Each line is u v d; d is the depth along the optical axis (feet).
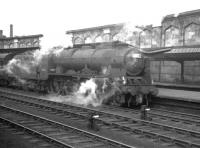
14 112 43.09
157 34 79.36
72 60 60.70
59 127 33.63
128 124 36.60
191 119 40.73
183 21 72.49
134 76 52.70
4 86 91.09
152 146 27.45
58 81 64.95
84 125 35.68
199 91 63.05
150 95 54.34
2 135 30.25
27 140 28.53
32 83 75.00
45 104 53.01
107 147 26.58
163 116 42.27
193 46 64.95
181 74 69.82
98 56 54.54
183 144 27.48
